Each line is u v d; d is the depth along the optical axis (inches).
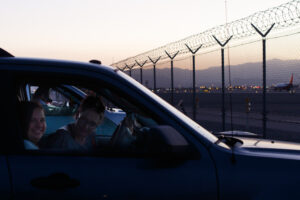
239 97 1269.7
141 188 76.7
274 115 768.3
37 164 76.6
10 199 73.6
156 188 77.0
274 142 111.6
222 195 78.5
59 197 74.5
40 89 141.8
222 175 79.5
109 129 141.6
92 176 76.4
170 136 75.4
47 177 75.4
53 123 208.8
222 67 422.3
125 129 102.1
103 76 84.5
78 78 83.8
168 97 958.4
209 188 78.4
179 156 77.7
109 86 84.1
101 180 76.3
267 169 82.1
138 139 92.0
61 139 97.2
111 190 76.0
